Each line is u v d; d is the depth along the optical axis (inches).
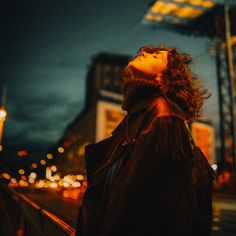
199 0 1320.1
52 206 756.0
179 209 37.7
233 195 992.9
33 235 173.8
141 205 37.3
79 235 51.7
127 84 49.0
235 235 302.4
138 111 46.1
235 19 1282.0
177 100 47.1
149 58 47.9
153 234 36.7
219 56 1239.5
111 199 41.2
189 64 51.9
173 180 38.3
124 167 42.7
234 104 1090.7
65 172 3282.5
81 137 2906.0
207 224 42.2
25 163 467.5
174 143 39.8
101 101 2263.8
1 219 360.5
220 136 1178.6
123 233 37.3
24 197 247.3
